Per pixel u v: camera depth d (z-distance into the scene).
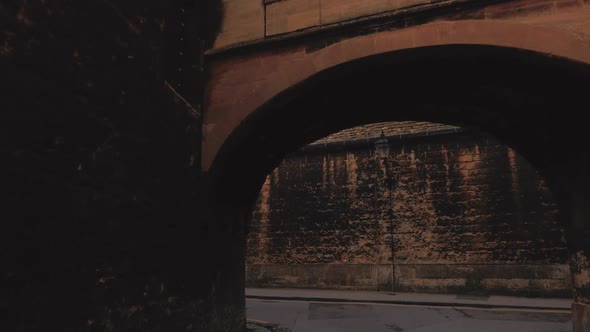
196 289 4.08
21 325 2.19
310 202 11.66
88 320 2.65
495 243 9.62
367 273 10.68
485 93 4.58
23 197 2.26
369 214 10.98
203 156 4.27
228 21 4.55
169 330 3.57
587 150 4.56
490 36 3.55
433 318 7.09
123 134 3.14
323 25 4.15
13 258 2.17
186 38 4.21
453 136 10.46
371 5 4.02
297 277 11.35
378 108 5.24
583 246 4.96
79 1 2.80
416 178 10.65
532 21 3.55
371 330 6.25
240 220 5.53
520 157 9.74
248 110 4.20
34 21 2.42
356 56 3.90
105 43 3.02
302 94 4.29
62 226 2.51
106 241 2.87
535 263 9.20
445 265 9.97
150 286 3.33
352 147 11.50
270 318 7.22
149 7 3.63
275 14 4.37
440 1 3.78
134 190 3.22
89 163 2.78
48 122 2.47
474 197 9.98
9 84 2.23
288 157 12.18
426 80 4.33
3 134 2.17
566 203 5.39
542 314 7.32
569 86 3.84
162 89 3.70
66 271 2.51
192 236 4.04
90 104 2.83
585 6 3.46
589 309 4.77
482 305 8.12
